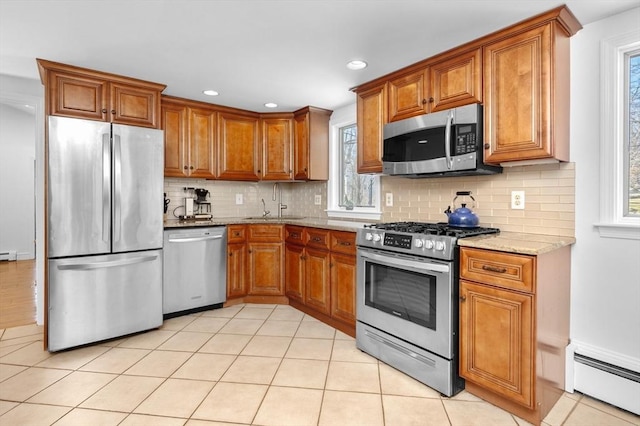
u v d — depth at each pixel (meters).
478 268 1.86
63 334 2.48
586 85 1.98
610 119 1.90
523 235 2.13
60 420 1.73
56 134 2.45
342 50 2.33
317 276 3.17
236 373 2.21
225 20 1.96
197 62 2.53
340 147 3.95
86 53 2.37
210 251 3.38
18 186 5.94
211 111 3.67
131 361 2.37
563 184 2.08
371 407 1.86
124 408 1.84
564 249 1.96
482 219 2.48
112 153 2.66
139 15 1.90
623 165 1.92
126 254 2.74
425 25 2.00
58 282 2.47
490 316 1.81
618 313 1.90
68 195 2.50
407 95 2.61
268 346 2.63
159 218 2.91
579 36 2.00
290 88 3.11
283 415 1.79
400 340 2.24
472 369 1.90
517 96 1.99
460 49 2.25
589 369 1.97
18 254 5.92
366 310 2.50
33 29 2.05
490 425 1.72
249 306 3.59
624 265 1.88
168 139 3.40
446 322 1.96
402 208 3.09
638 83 1.89
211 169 3.67
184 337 2.79
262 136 4.00
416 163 2.49
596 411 1.85
